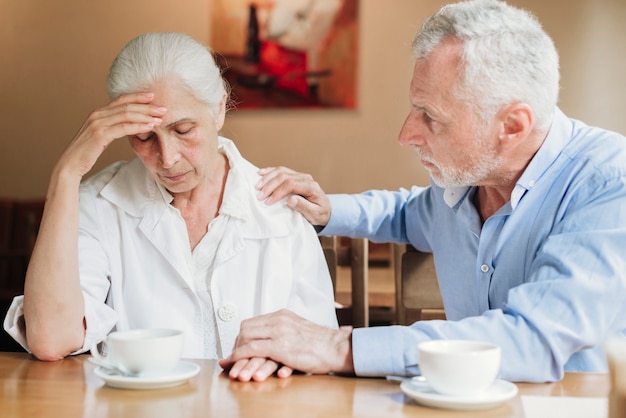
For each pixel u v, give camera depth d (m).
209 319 1.75
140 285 1.74
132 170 1.81
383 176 6.50
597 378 1.34
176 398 1.17
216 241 1.77
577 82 6.33
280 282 1.76
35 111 6.78
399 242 2.15
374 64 6.45
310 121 6.52
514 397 1.20
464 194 1.76
